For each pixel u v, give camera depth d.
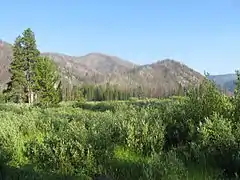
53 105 44.06
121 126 8.02
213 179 4.98
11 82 60.28
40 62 50.50
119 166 5.96
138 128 7.34
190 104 8.12
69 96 104.44
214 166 5.61
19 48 60.50
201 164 5.65
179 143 7.19
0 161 6.62
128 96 159.38
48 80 49.94
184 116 8.05
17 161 7.05
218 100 7.75
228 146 5.97
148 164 5.51
